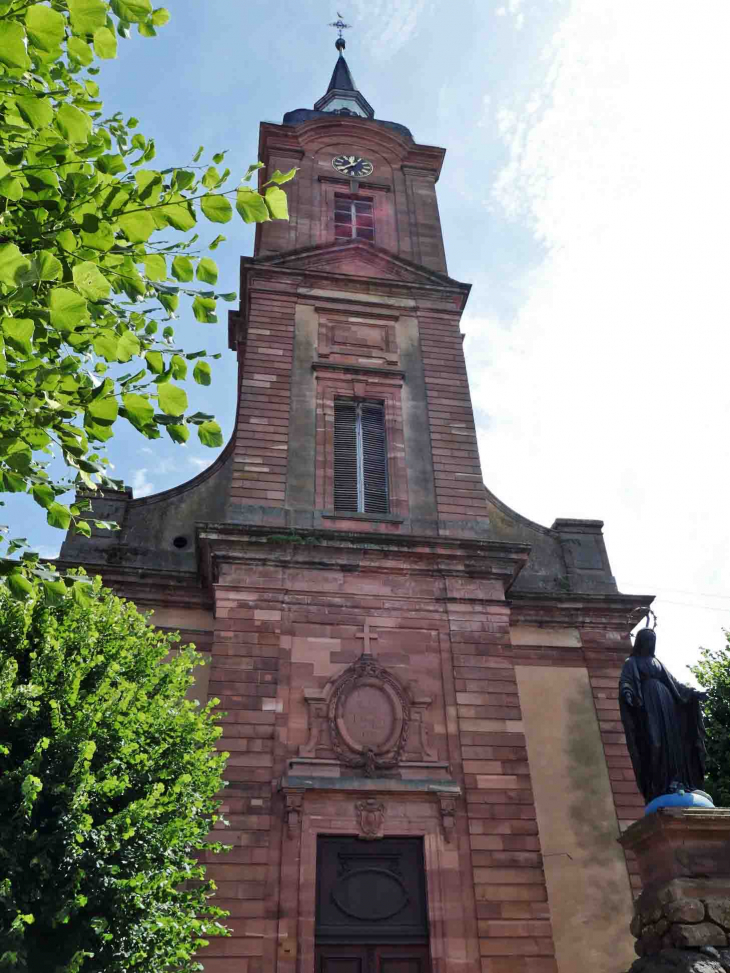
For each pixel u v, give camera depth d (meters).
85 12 6.59
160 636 14.68
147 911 10.38
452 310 22.38
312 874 13.92
